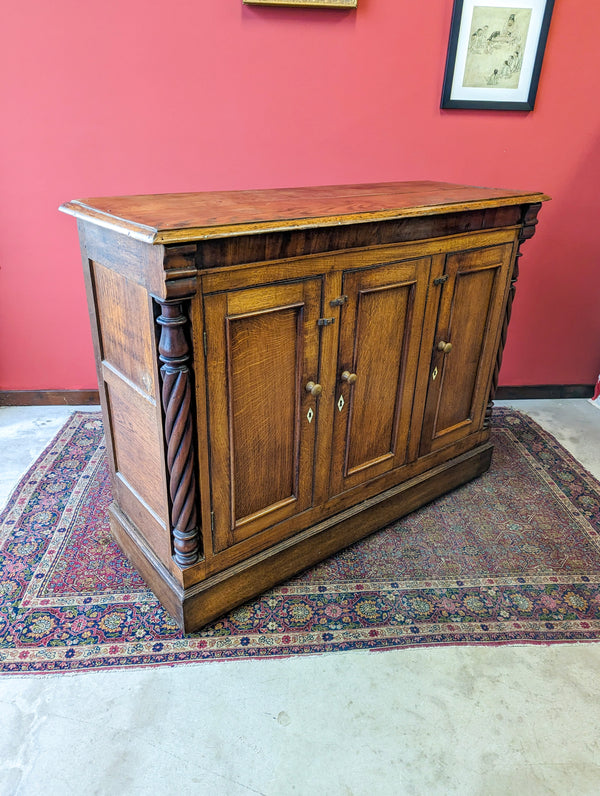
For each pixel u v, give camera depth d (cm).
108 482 214
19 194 231
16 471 220
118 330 139
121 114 223
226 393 130
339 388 157
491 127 242
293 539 165
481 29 222
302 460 157
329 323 145
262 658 143
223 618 155
